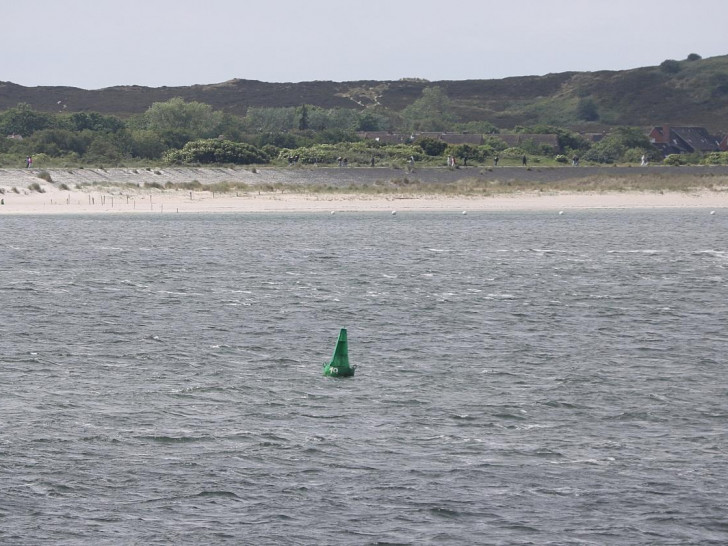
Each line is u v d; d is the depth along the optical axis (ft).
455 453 318.24
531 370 428.15
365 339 496.23
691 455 317.22
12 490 285.84
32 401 372.99
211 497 283.59
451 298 622.95
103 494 285.02
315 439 330.95
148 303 602.44
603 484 293.02
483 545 255.91
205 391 391.45
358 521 268.82
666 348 474.90
